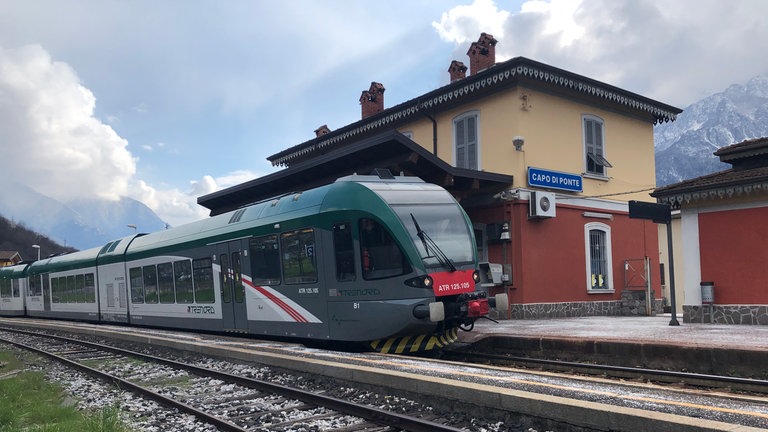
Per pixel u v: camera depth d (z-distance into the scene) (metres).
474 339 13.23
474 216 19.81
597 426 5.50
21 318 33.53
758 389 8.62
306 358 9.84
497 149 19.16
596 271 20.62
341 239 11.79
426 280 10.70
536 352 12.41
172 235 18.84
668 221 14.98
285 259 13.23
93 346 16.80
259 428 6.71
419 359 9.70
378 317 10.99
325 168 18.61
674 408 5.62
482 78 18.95
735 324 14.54
